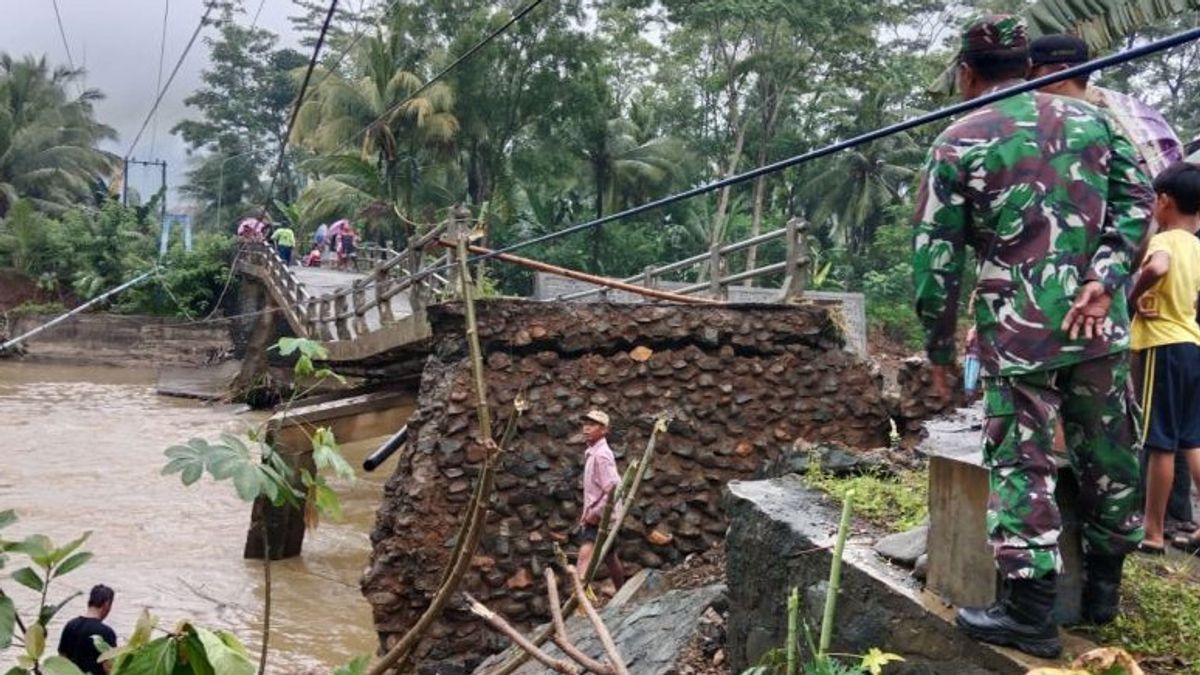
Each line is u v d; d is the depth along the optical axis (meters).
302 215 33.94
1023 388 2.87
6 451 18.55
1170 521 4.24
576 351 8.43
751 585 4.54
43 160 50.09
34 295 37.72
